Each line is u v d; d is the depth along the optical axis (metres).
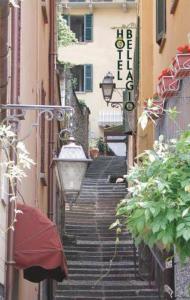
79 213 25.06
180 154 5.66
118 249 20.72
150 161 5.70
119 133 39.97
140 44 20.11
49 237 8.53
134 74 23.75
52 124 15.91
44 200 15.30
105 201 27.27
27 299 11.98
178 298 10.26
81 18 41.69
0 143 6.82
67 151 8.79
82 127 33.19
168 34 14.68
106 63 41.34
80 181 8.77
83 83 41.34
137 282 17.94
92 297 17.08
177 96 9.70
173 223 5.33
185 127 9.18
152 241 5.43
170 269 10.86
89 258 20.28
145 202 5.38
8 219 8.36
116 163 35.66
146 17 19.80
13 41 8.81
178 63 8.69
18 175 5.86
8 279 8.31
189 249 5.43
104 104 41.31
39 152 13.63
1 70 7.10
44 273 10.73
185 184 5.38
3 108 7.22
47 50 16.73
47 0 16.19
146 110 6.38
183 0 12.02
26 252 8.42
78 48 41.47
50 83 16.80
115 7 41.53
